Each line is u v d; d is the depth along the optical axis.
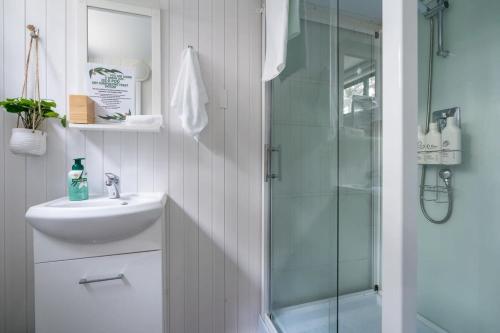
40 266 0.88
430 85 1.20
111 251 0.95
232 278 1.44
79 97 1.09
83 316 0.92
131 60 1.25
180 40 1.34
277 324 1.38
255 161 1.48
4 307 1.12
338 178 0.98
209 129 1.39
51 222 0.84
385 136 0.57
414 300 0.54
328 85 1.02
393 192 0.55
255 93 1.48
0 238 1.12
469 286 1.08
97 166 1.22
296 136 1.25
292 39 1.27
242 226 1.46
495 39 0.99
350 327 0.94
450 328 1.14
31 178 1.15
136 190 1.27
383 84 0.58
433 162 1.17
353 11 0.94
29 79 1.14
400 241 0.53
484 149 1.03
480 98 1.04
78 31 1.18
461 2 1.10
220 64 1.41
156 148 1.30
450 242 1.15
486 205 1.03
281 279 1.39
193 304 1.37
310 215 1.15
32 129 1.07
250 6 1.47
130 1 1.25
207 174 1.39
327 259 1.05
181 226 1.35
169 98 1.32
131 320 0.96
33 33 1.14
